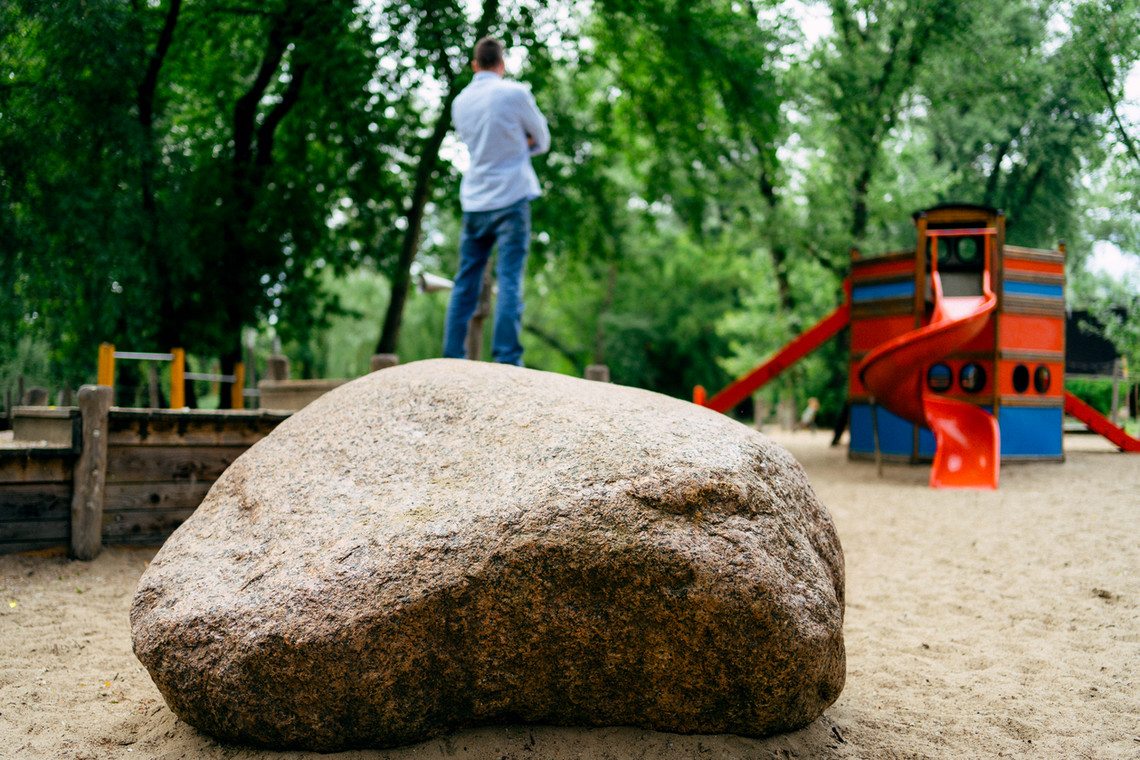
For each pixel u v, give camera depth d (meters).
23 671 3.97
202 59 14.30
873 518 8.62
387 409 3.68
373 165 13.95
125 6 11.02
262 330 15.44
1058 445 12.48
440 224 29.25
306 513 3.22
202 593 3.02
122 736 3.19
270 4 13.28
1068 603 5.41
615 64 17.45
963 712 3.71
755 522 2.98
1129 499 8.70
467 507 2.98
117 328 12.64
